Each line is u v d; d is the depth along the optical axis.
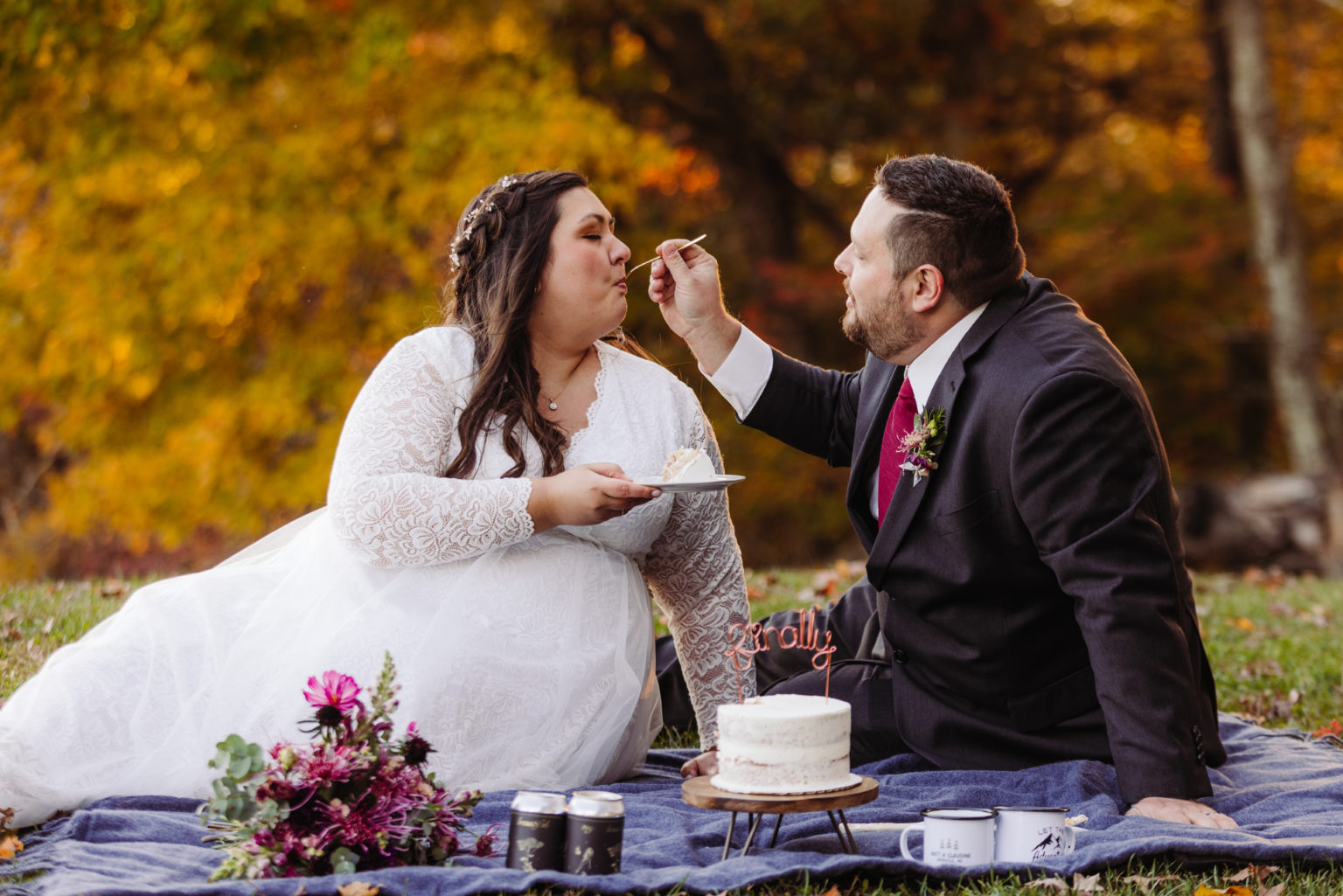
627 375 3.35
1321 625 6.34
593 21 14.51
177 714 2.93
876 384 3.53
